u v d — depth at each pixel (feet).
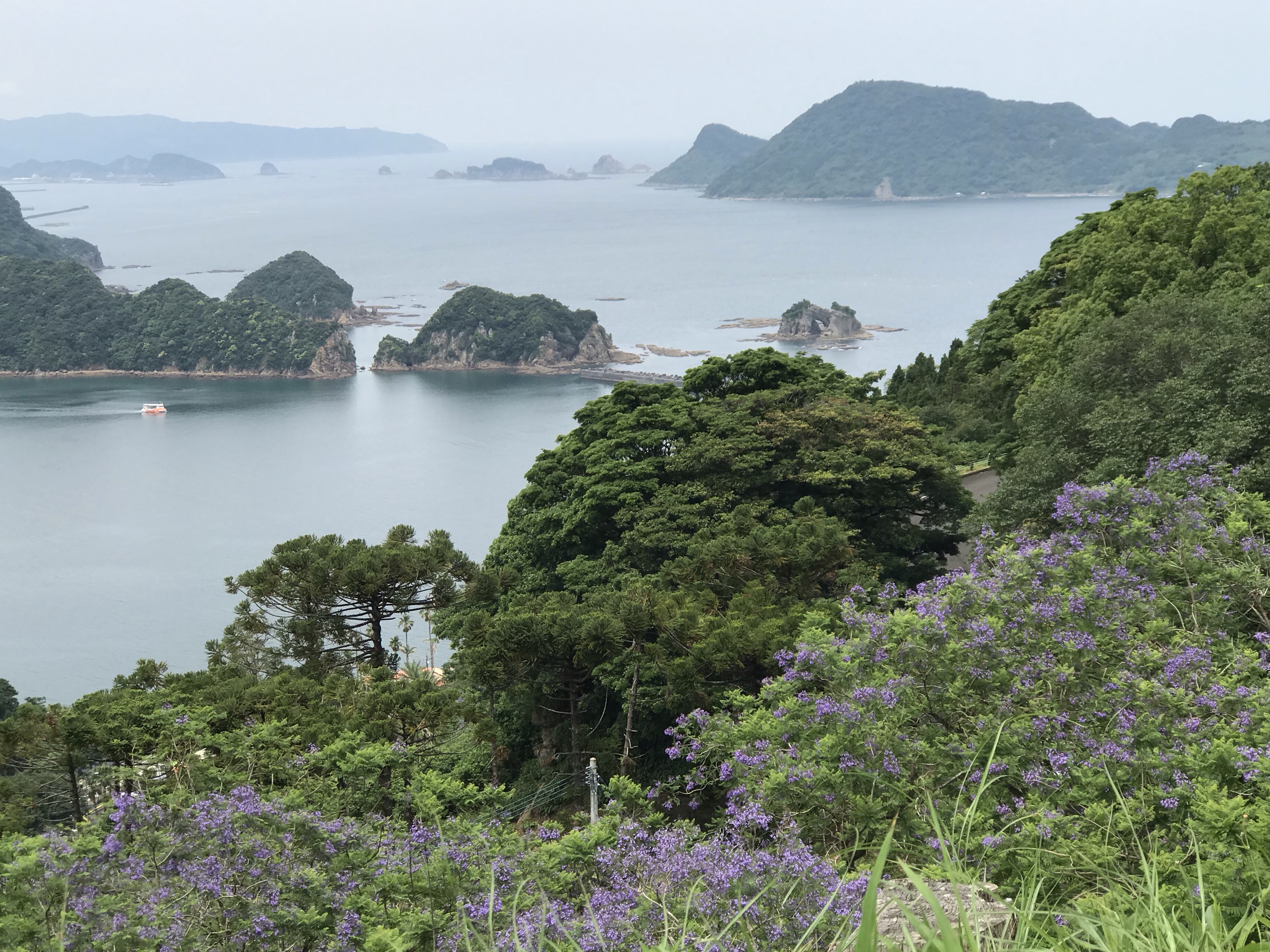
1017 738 33.42
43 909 29.55
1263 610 46.50
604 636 91.61
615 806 39.11
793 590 107.24
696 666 90.63
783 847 28.40
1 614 481.05
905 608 49.96
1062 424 101.40
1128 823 26.73
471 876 33.37
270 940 29.22
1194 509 53.42
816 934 22.31
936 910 10.50
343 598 105.09
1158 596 46.47
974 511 104.78
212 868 31.04
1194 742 31.86
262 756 61.93
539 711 112.88
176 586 512.63
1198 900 18.92
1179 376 102.17
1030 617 41.88
